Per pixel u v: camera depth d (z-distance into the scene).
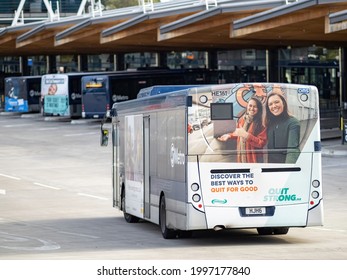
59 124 74.44
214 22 59.53
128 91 73.69
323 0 46.34
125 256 19.25
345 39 62.06
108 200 35.03
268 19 50.88
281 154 20.98
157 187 23.30
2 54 106.69
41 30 80.50
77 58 108.56
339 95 68.81
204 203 20.84
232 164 20.88
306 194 21.09
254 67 78.81
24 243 22.66
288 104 21.03
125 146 26.86
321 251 19.73
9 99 86.69
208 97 20.84
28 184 40.81
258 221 20.94
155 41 74.25
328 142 52.47
